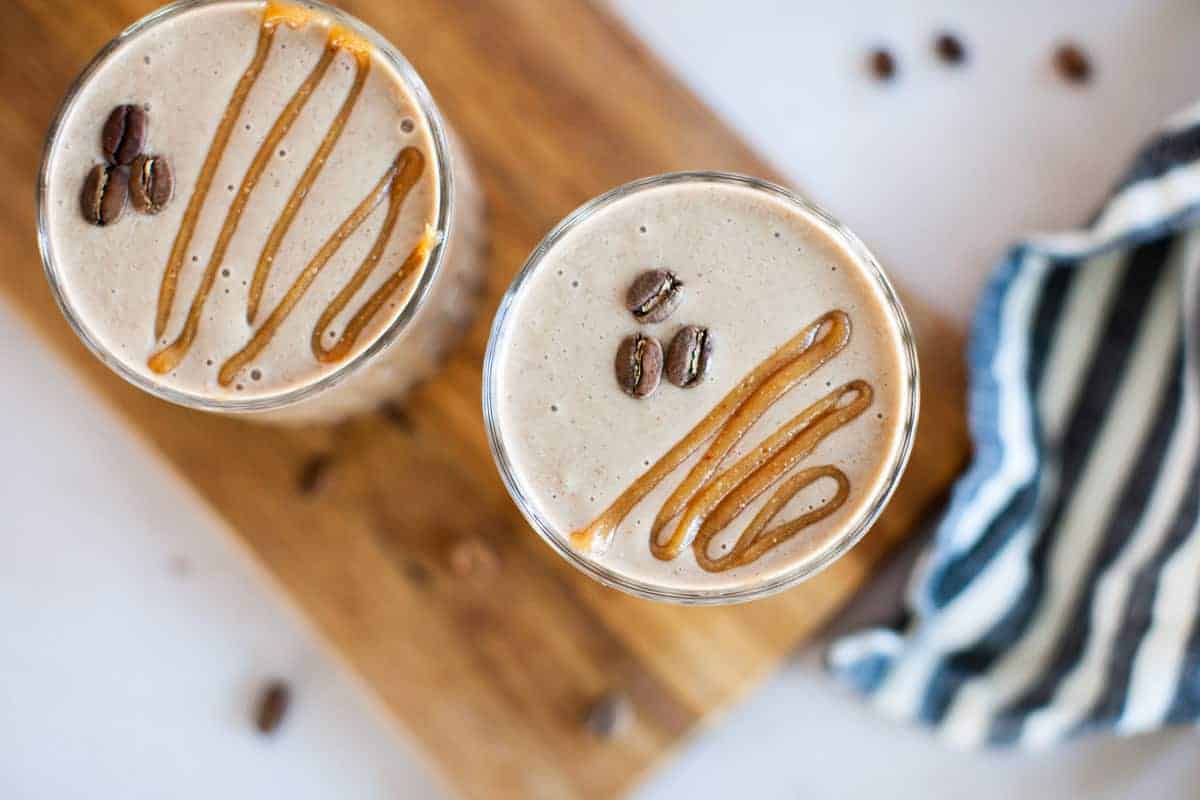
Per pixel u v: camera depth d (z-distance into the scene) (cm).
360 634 39
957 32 41
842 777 42
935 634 40
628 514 35
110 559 42
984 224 41
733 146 39
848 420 35
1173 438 39
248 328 36
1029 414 39
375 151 36
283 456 39
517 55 39
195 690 42
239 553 40
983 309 39
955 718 40
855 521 34
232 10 36
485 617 39
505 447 35
